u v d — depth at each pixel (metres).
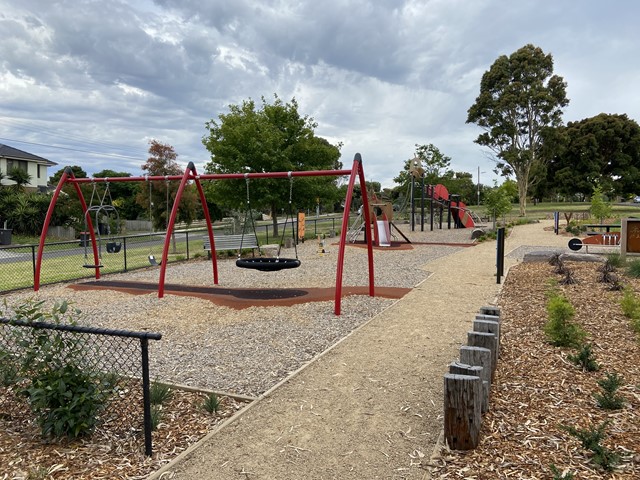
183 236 29.70
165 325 6.80
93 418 3.39
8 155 37.84
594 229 22.12
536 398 3.77
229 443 3.29
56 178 58.78
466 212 31.59
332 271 11.96
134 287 9.91
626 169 45.16
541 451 2.97
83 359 3.49
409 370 4.69
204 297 8.66
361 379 4.47
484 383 3.49
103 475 2.94
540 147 40.53
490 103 39.88
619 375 4.19
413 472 2.88
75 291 9.81
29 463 3.08
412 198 27.66
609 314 6.28
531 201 74.44
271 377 4.64
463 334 5.95
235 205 22.11
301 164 22.59
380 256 15.26
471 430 3.03
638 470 2.70
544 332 5.53
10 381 3.64
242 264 8.77
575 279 8.87
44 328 3.44
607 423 3.09
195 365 5.04
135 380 4.50
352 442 3.28
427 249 17.30
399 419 3.62
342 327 6.54
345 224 7.67
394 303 7.89
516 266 11.67
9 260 17.02
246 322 6.88
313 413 3.75
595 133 44.53
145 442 3.18
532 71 38.31
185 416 3.77
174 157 25.39
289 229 31.45
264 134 21.06
